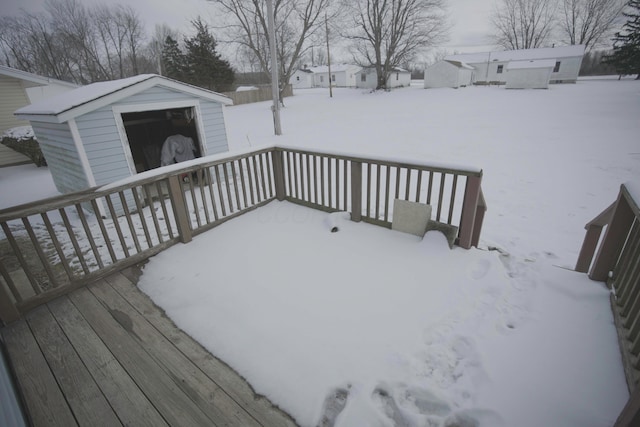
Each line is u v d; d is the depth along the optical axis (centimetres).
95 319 234
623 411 136
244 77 4166
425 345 202
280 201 458
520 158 700
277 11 1966
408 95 2467
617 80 2828
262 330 217
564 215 429
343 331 214
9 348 209
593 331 206
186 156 632
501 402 164
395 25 2662
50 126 483
